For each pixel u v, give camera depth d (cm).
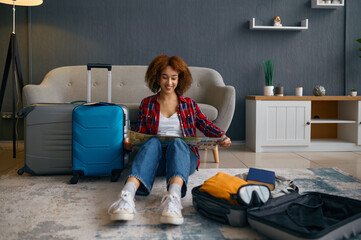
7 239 106
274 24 331
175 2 335
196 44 338
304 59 347
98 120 178
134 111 244
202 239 107
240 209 113
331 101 342
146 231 113
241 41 341
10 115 323
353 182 178
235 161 250
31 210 134
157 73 170
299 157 268
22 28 323
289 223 104
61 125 189
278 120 293
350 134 312
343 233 99
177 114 178
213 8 338
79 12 327
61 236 109
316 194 129
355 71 349
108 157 180
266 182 136
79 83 298
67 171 192
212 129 175
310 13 345
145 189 137
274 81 345
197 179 186
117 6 330
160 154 147
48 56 326
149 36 335
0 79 323
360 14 347
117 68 305
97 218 125
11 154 277
